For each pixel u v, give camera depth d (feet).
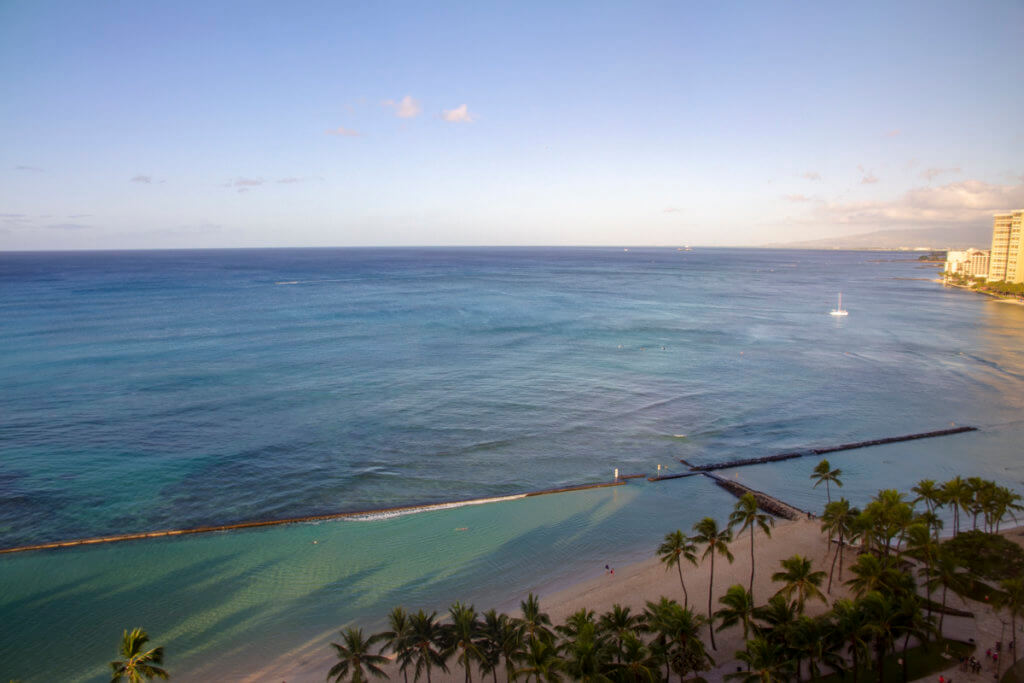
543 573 180.24
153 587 172.86
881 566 139.13
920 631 130.93
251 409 316.81
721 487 235.20
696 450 271.08
